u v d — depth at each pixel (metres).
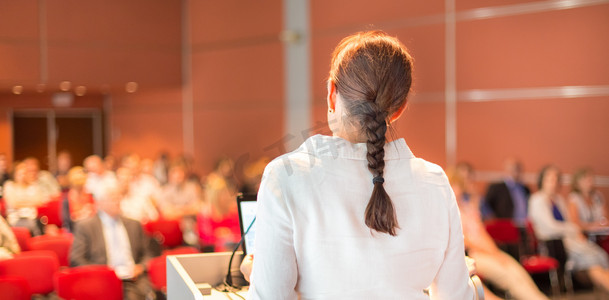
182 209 8.05
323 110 8.62
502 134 6.80
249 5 9.62
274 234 1.11
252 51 9.62
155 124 11.46
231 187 6.98
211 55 10.26
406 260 1.14
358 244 1.11
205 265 2.20
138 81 10.06
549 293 5.92
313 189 1.12
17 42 8.86
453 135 7.20
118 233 5.01
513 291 5.09
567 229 5.82
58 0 9.19
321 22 8.62
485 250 5.25
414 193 1.17
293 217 1.11
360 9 8.12
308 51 8.82
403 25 7.66
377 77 1.16
